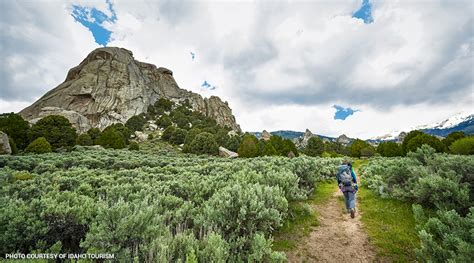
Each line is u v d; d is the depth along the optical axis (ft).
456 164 20.03
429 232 13.30
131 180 27.25
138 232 10.43
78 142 128.88
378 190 26.02
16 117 113.80
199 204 19.12
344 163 22.45
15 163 44.50
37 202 12.08
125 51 362.53
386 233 15.88
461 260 9.42
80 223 11.91
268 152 116.67
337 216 20.74
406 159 26.94
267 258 11.78
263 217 14.19
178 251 10.16
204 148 135.85
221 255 9.86
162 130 250.57
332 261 13.24
